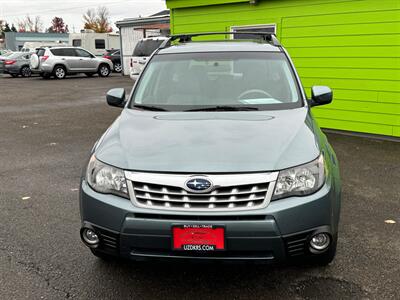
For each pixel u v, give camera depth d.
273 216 2.50
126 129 3.17
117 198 2.66
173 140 2.88
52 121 10.38
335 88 8.16
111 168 2.72
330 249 2.90
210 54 4.20
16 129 9.34
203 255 2.56
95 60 25.33
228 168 2.54
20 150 7.28
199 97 3.77
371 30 7.48
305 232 2.59
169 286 2.99
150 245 2.58
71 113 11.70
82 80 23.34
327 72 8.21
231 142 2.80
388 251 3.43
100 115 11.27
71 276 3.13
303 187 2.61
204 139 2.86
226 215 2.48
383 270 3.14
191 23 10.34
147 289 2.96
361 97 7.84
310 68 8.44
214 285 2.99
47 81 23.00
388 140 7.56
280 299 2.81
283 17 8.62
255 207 2.51
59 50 24.33
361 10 7.53
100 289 2.96
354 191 4.87
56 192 5.01
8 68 26.62
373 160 6.20
